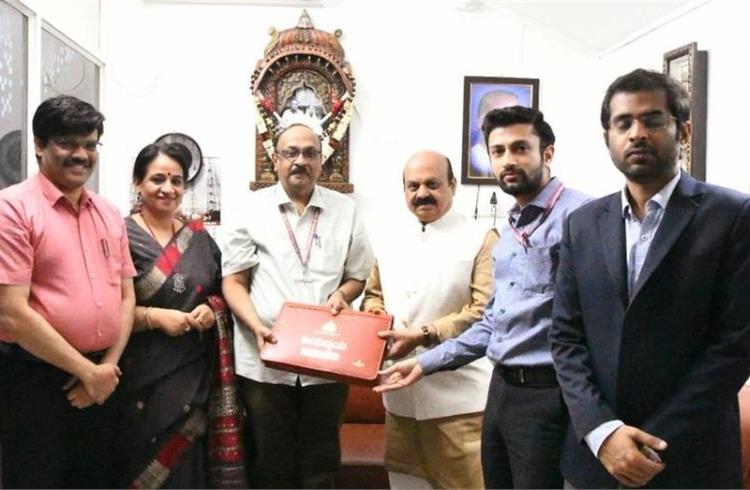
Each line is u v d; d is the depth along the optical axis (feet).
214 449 7.50
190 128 13.73
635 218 5.37
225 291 7.68
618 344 5.18
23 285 6.18
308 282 7.68
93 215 6.86
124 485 7.32
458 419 7.72
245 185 13.71
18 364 6.52
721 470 4.91
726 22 9.75
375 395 11.87
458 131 13.84
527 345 6.35
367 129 13.82
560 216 6.44
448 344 7.11
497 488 6.76
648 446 4.85
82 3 12.46
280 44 13.42
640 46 12.33
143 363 7.29
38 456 6.55
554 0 12.78
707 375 4.87
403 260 7.99
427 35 13.83
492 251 7.02
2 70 9.16
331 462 7.86
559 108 13.94
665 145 5.08
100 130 6.70
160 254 7.50
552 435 6.23
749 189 9.09
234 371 7.63
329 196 8.10
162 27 13.67
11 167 9.42
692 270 4.96
